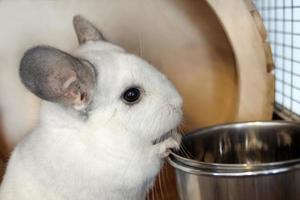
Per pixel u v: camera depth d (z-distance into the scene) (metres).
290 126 0.46
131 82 0.43
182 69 0.57
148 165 0.45
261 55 0.51
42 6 0.56
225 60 0.56
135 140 0.44
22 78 0.41
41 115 0.45
